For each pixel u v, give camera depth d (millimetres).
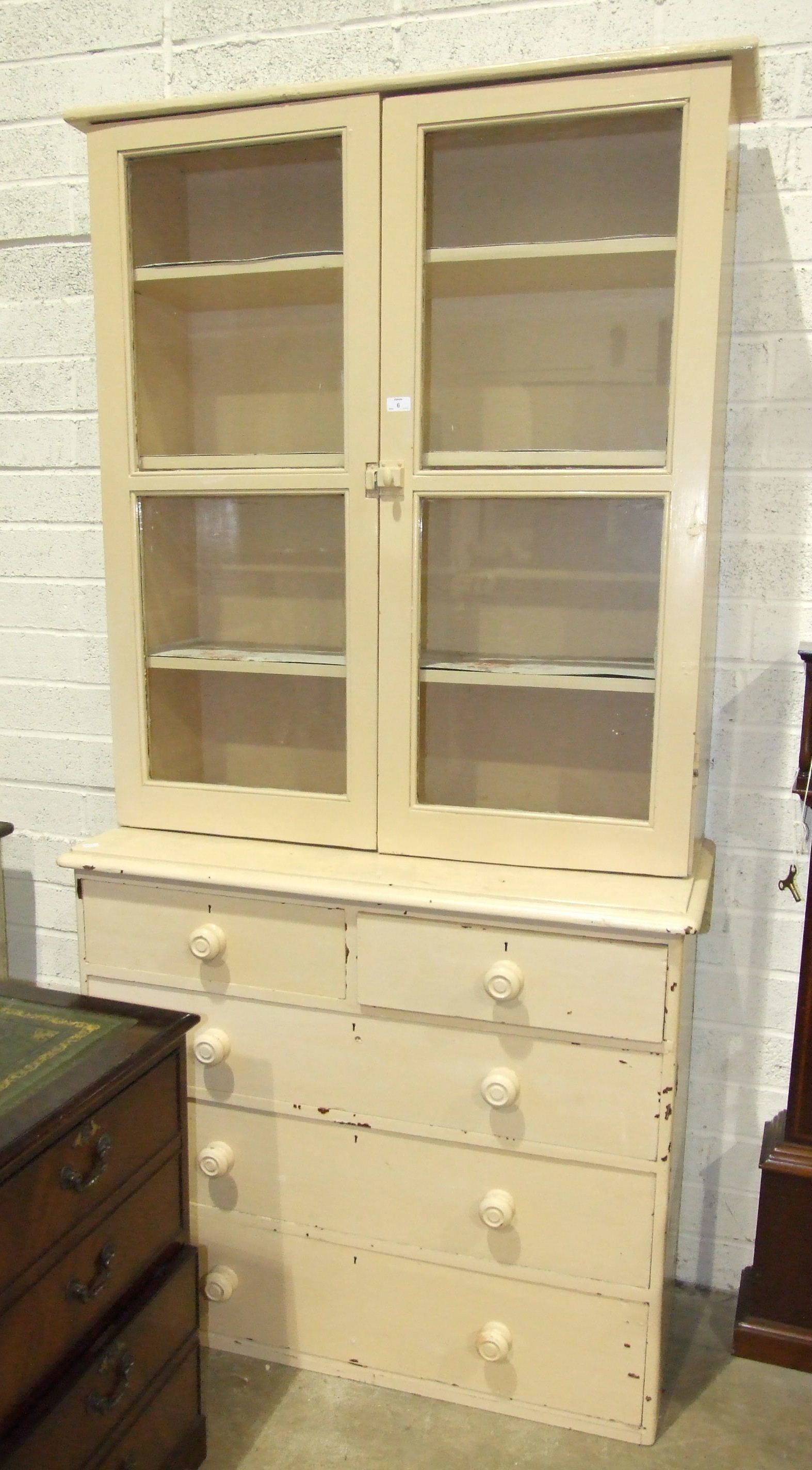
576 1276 1346
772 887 1608
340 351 1431
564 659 1408
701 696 1316
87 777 1908
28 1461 948
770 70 1441
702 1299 1701
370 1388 1471
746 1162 1677
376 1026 1363
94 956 1477
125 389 1439
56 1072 1050
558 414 1415
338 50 1604
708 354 1223
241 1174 1469
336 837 1458
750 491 1531
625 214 1339
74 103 1729
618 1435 1376
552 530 1385
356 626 1389
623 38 1486
